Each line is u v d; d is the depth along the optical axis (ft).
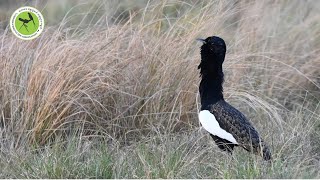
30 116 40.83
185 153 38.60
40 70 40.83
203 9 49.90
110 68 42.24
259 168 35.14
